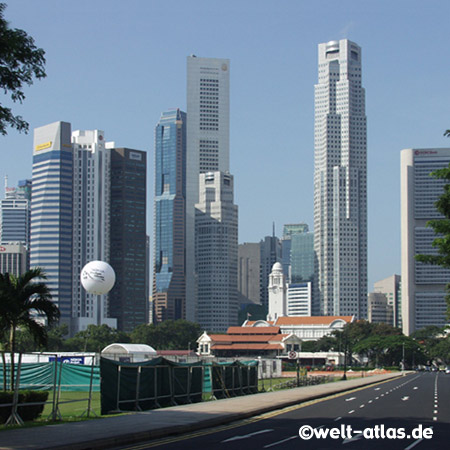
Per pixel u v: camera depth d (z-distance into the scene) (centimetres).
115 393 4503
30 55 3506
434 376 14750
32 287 4697
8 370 7588
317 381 10181
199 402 5606
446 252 5462
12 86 3525
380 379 12050
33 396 4112
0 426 3591
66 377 7881
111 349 13825
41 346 4669
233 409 4641
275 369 13800
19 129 3600
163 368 5125
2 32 3394
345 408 5097
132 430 3331
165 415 4175
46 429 3406
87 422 3753
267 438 3225
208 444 3005
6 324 4631
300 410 4909
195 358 11956
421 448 2894
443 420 4106
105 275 11912
